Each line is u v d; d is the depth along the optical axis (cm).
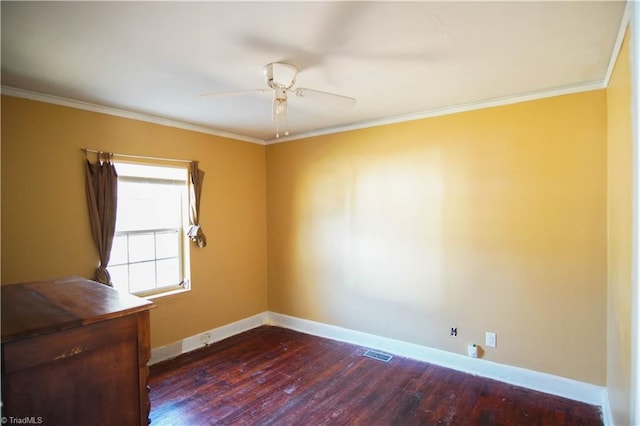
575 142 272
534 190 289
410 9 164
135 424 131
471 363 320
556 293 282
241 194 436
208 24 176
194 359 354
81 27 178
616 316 225
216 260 407
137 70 234
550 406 266
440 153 333
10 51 204
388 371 325
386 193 367
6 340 100
